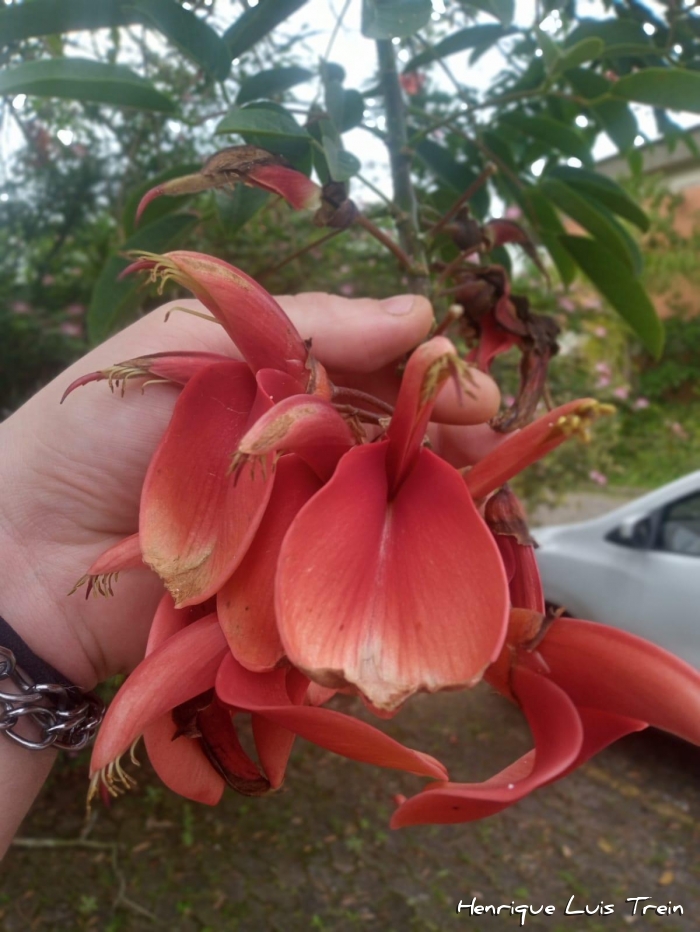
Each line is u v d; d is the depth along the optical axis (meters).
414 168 0.40
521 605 0.14
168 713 0.14
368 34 0.16
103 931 0.54
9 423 0.23
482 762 0.72
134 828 0.64
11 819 0.21
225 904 0.57
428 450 0.12
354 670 0.10
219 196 0.23
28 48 0.35
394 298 0.22
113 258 0.28
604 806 0.67
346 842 0.63
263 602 0.12
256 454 0.11
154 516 0.13
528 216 0.34
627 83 0.26
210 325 0.22
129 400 0.21
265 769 0.14
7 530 0.22
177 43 0.22
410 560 0.11
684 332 1.90
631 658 0.12
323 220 0.18
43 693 0.21
